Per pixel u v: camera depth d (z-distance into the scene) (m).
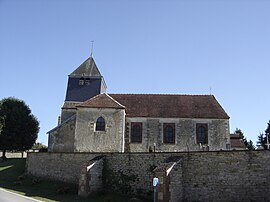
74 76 35.97
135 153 20.34
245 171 16.72
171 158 18.48
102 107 27.95
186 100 32.84
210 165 17.73
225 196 16.98
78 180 22.36
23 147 40.59
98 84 35.78
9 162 31.67
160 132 29.62
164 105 31.78
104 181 21.14
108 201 18.39
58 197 19.77
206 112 30.69
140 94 33.72
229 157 17.30
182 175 18.23
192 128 29.75
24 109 41.75
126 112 30.23
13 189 22.14
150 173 19.41
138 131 29.64
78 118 27.72
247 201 16.39
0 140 38.78
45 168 24.84
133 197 18.98
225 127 29.77
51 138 29.42
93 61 37.56
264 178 16.14
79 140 27.17
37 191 21.52
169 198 16.64
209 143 29.33
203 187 17.67
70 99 34.78
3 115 39.25
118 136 27.36
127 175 20.27
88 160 22.48
